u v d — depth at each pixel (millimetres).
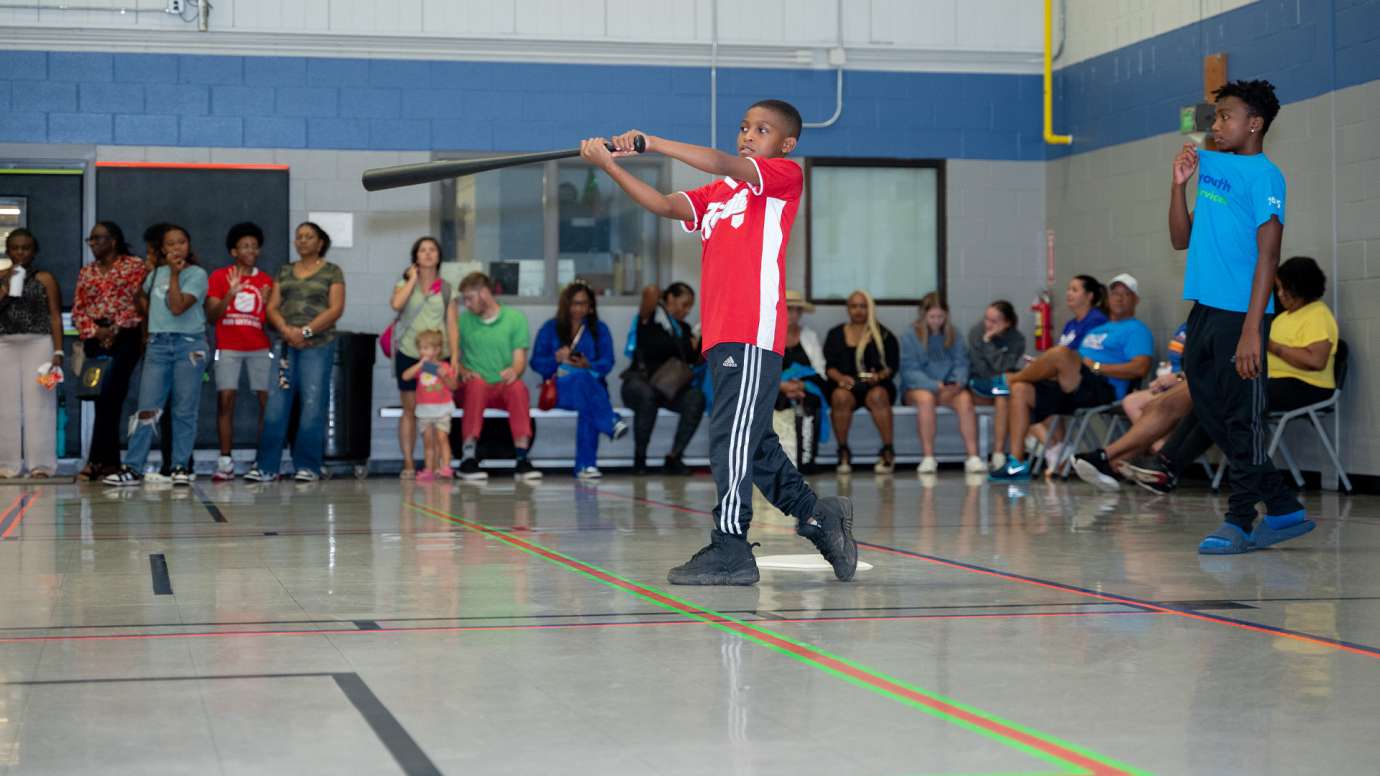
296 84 11828
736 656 3293
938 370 11844
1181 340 9883
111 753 2398
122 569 4977
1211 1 10695
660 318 11680
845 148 12625
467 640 3514
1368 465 9273
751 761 2355
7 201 11461
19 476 10516
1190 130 10688
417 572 4887
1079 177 12391
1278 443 9914
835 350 11969
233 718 2656
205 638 3539
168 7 11555
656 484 10180
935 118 12758
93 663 3203
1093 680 3018
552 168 12219
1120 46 11812
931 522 6867
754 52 12414
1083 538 6082
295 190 11844
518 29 12039
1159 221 11352
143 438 9945
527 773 2281
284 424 10375
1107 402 10125
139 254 11609
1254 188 5418
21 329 10391
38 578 4723
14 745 2447
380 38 11867
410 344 11078
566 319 11375
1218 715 2689
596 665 3182
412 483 10336
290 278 10336
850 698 2836
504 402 11172
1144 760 2363
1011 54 12758
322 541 5973
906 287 12781
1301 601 4199
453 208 12086
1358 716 2686
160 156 11648
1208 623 3783
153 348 9852
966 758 2375
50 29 11438
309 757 2375
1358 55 9320
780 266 4512
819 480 10555
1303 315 8969
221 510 7656
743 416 4500
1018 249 12922
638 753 2406
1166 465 7285
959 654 3320
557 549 5645
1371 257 9234
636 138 4398
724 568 4543
